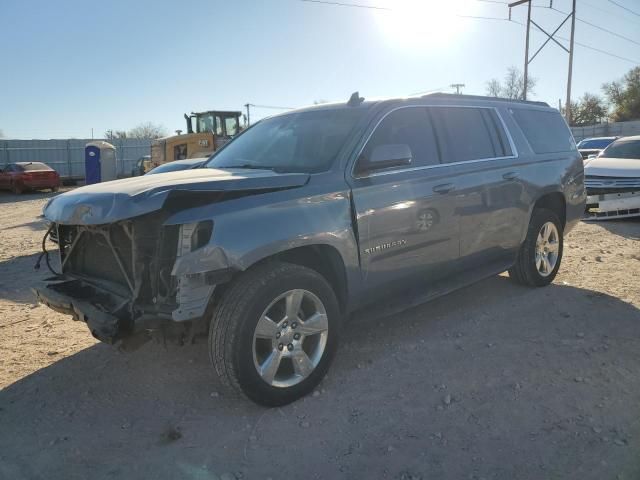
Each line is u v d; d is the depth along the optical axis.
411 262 4.17
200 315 3.06
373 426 3.16
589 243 8.24
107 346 4.52
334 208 3.61
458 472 2.72
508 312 5.00
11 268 7.71
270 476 2.74
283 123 4.67
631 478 2.63
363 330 4.67
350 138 3.94
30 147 36.38
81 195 3.39
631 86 68.06
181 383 3.80
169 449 3.01
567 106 32.69
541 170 5.48
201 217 3.05
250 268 3.33
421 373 3.82
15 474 2.82
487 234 4.87
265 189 3.38
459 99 4.98
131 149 40.50
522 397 3.44
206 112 18.88
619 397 3.39
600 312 4.94
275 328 3.32
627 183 9.88
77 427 3.27
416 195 4.13
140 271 3.15
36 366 4.16
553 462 2.77
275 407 3.40
